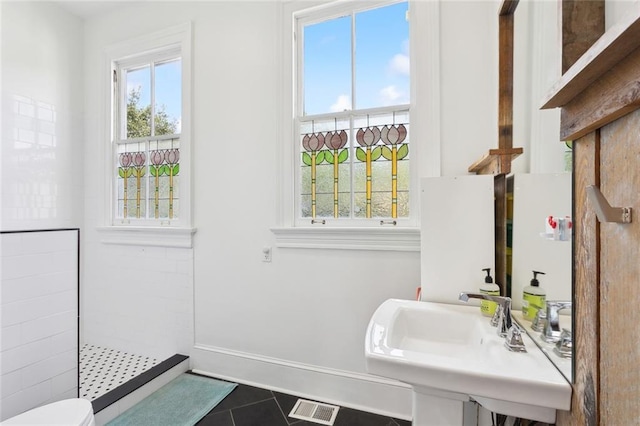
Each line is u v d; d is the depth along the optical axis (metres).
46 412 1.16
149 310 2.32
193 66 2.17
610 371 0.52
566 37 0.57
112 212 2.51
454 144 1.60
